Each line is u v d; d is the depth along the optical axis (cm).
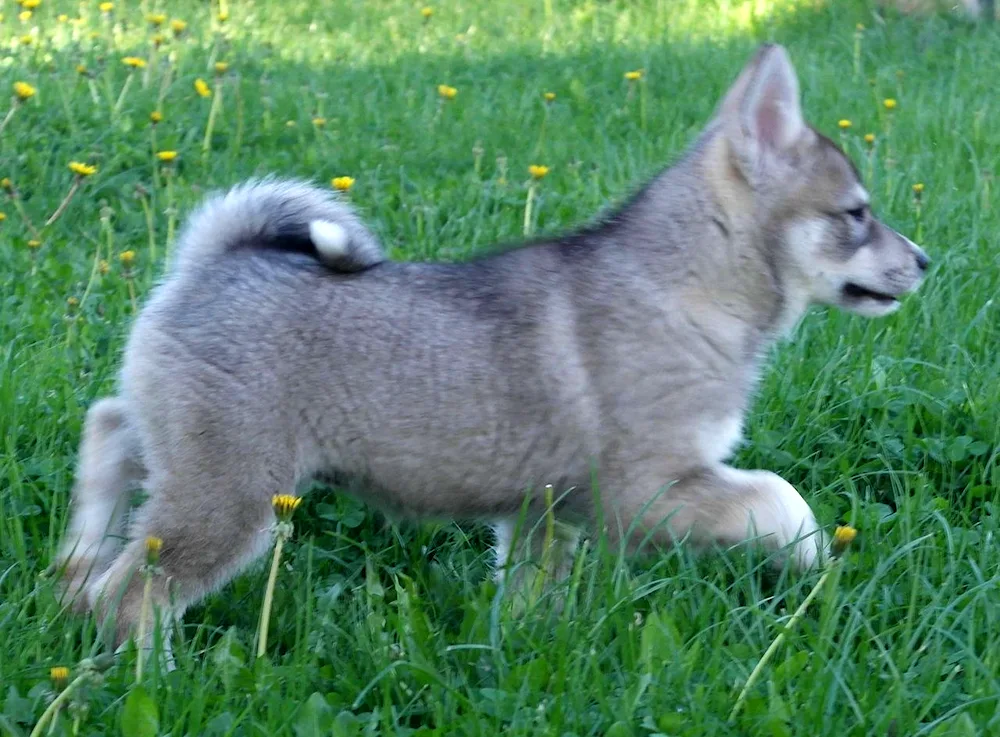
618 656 344
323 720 311
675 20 1211
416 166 759
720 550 375
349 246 371
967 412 472
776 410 474
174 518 355
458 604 382
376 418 367
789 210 394
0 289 566
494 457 373
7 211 662
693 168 394
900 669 334
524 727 306
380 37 1158
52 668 324
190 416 354
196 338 358
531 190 604
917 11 1145
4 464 432
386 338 366
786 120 394
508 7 1299
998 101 869
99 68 863
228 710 316
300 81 945
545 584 382
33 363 490
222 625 380
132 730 301
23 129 742
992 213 655
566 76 976
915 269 416
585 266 383
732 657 338
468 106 886
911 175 698
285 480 362
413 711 327
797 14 1173
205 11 1230
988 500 439
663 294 379
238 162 740
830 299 411
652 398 373
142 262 596
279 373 359
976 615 362
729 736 311
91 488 393
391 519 407
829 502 431
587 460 374
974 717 319
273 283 367
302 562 406
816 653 329
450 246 615
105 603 351
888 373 495
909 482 439
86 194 681
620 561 360
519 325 372
